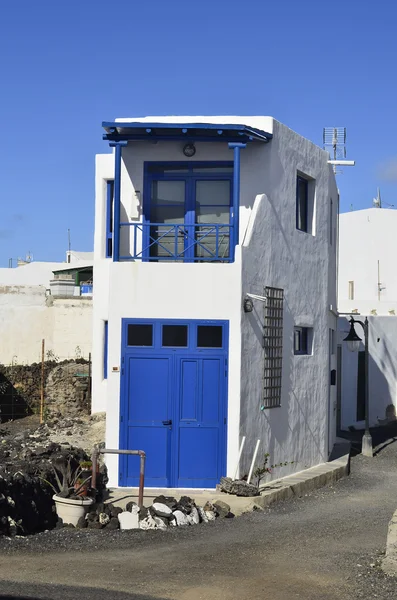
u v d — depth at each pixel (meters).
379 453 23.19
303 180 18.66
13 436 21.17
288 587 9.26
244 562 10.30
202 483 15.09
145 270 15.26
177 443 15.10
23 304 30.30
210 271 15.20
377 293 42.50
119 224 15.76
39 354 30.25
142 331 15.25
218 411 15.15
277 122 16.81
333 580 9.59
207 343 15.22
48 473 12.14
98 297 22.77
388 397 30.56
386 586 9.32
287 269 17.17
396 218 42.31
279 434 16.83
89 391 25.16
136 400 15.17
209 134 15.83
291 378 17.44
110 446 15.14
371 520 13.83
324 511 14.59
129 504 12.52
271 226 16.44
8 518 10.88
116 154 15.92
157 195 16.94
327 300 19.61
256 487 15.00
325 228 19.34
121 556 10.33
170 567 9.90
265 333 16.12
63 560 9.98
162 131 15.86
